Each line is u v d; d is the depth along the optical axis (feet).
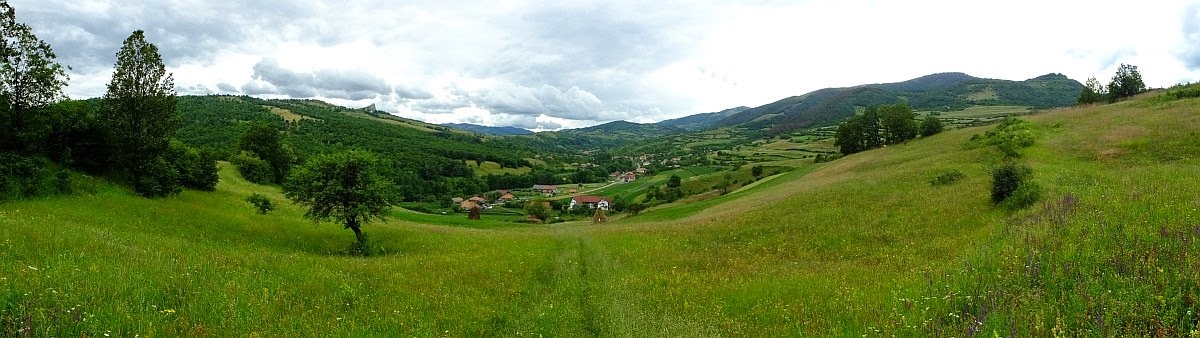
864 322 33.53
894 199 111.04
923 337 27.96
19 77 98.99
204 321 34.63
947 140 223.92
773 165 458.50
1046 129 171.94
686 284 56.70
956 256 54.95
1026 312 28.35
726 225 112.16
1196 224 40.96
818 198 131.03
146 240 73.61
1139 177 82.43
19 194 89.10
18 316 29.45
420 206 396.57
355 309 43.06
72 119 110.93
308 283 50.85
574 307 47.62
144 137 117.80
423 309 45.19
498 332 40.50
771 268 63.98
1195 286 27.50
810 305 41.93
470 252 94.17
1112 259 34.68
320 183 101.76
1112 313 25.96
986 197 96.12
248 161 224.74
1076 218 52.01
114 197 104.63
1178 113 156.76
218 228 105.50
